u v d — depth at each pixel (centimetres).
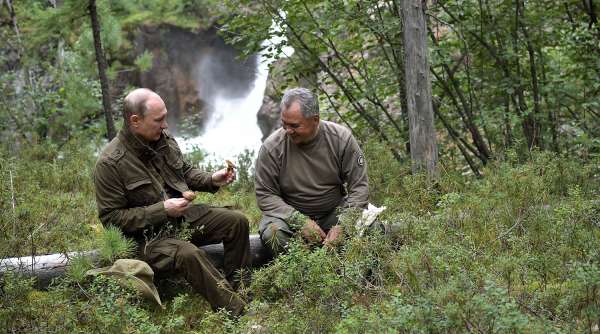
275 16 802
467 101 870
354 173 531
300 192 531
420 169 654
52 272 506
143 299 483
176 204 482
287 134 525
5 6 1418
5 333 430
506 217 532
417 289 395
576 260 433
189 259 471
